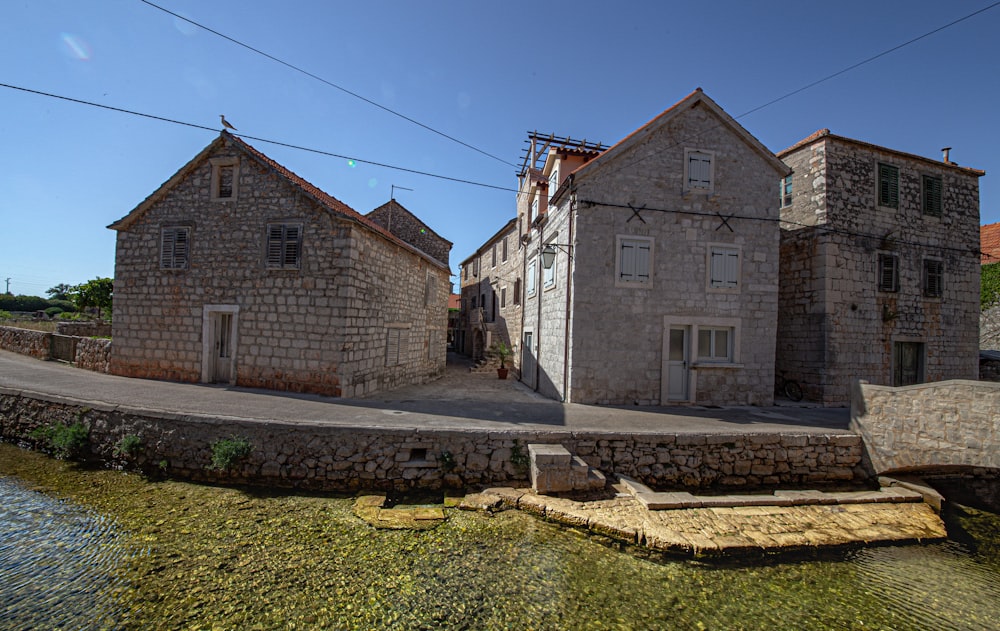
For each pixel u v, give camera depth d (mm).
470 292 33281
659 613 4859
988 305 18266
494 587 5168
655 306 11680
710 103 11875
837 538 6547
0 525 6195
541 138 19734
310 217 11500
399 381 14742
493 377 19562
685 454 8359
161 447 8188
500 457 7965
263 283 11695
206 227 12148
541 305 14711
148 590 4875
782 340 14125
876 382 13172
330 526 6445
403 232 23422
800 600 5215
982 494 8609
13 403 9969
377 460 7812
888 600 5273
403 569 5441
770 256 12141
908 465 8180
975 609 5129
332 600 4824
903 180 13820
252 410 8898
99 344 13508
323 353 11250
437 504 7246
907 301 13617
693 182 11859
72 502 6984
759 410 11398
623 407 11148
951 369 14133
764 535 6469
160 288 12414
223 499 7230
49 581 4969
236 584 5039
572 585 5277
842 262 12930
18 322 24984
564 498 7281
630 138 11602
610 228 11578
